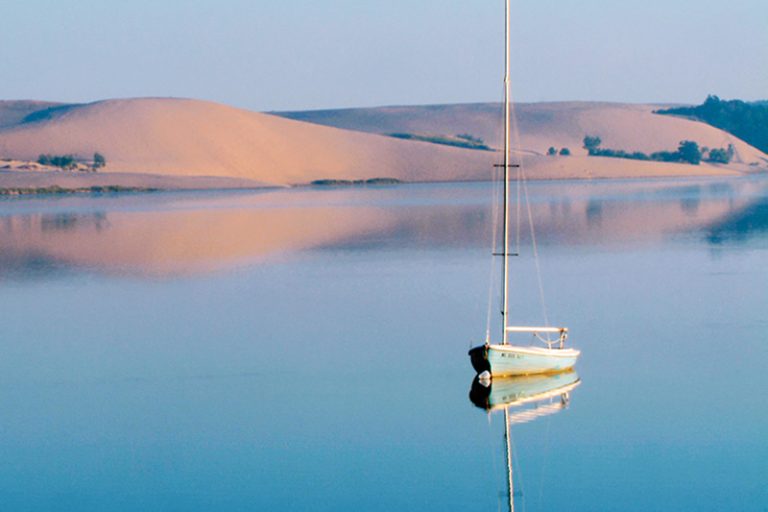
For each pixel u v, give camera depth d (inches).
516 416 1512.1
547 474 1298.0
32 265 3265.3
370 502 1224.8
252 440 1441.9
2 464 1370.6
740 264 2952.8
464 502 1226.0
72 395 1679.4
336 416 1533.0
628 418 1491.1
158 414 1566.2
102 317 2314.2
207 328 2160.4
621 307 2300.7
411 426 1481.3
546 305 2352.4
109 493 1268.5
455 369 1780.3
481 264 3080.7
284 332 2098.9
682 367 1750.7
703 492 1231.5
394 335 2053.4
